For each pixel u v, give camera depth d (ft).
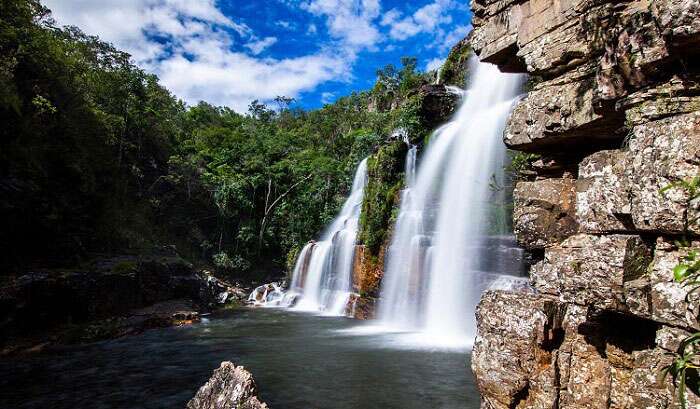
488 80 74.13
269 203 128.77
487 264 53.52
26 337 51.98
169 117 163.43
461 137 67.87
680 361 8.43
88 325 58.39
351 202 104.83
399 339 53.06
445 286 58.34
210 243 118.21
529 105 16.74
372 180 82.64
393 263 69.97
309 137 171.73
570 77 15.08
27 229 58.34
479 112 71.92
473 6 20.10
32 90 67.21
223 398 18.07
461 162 65.82
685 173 10.40
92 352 49.14
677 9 10.36
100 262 70.08
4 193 55.21
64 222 67.26
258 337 56.90
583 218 14.08
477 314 18.40
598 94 13.21
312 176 128.57
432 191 70.74
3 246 55.11
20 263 57.67
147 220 107.14
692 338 8.23
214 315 78.07
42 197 61.46
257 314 79.61
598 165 13.70
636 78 12.17
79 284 59.67
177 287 80.38
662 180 10.91
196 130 172.76
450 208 65.16
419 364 40.55
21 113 60.18
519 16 17.30
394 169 81.35
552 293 16.10
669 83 11.44
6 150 58.70
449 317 56.70
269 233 121.08
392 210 76.43
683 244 10.05
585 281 13.35
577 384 14.24
